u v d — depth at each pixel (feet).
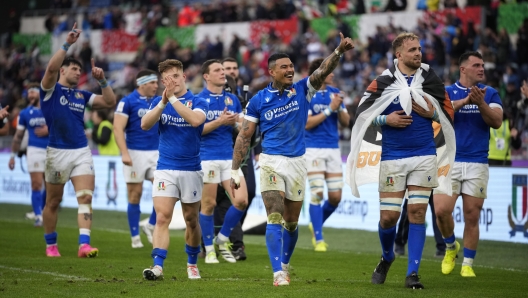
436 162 36.45
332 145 57.06
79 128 49.67
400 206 36.70
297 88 37.32
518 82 95.25
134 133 56.80
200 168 38.40
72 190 92.73
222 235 49.08
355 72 108.78
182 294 33.37
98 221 77.51
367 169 39.50
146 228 57.26
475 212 42.34
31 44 149.69
